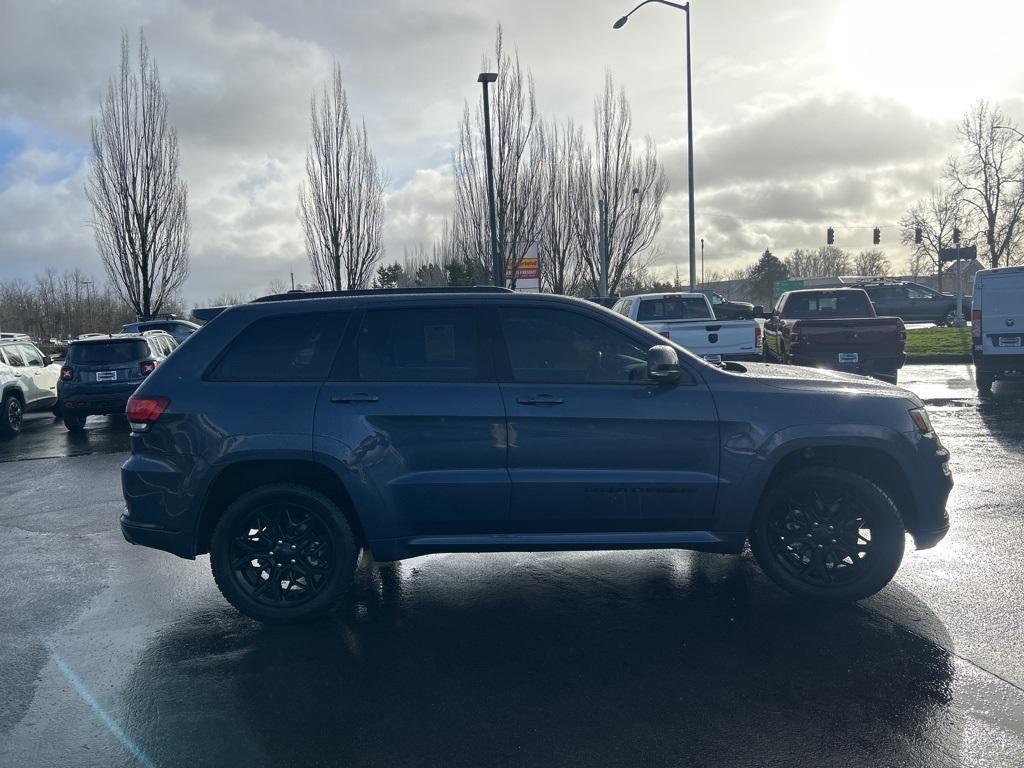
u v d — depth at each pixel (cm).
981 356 1267
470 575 532
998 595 466
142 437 451
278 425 441
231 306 475
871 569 450
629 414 445
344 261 2748
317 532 457
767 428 446
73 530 689
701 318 1448
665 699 354
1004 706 340
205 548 466
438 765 307
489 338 459
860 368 1303
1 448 1216
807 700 349
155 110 2767
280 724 342
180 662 408
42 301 7112
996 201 3753
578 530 455
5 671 403
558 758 310
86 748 327
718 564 544
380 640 429
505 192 2834
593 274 3356
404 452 443
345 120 2703
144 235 2773
